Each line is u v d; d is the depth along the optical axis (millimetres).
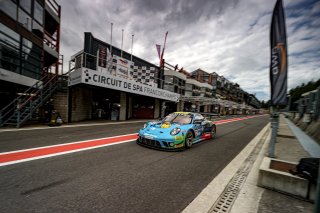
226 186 2543
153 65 18094
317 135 6207
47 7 12000
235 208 1966
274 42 3357
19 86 9477
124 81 11305
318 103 7879
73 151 3990
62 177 2594
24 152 3732
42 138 5219
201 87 32469
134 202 2014
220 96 43969
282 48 3271
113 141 5242
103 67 10906
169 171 3057
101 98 13953
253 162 3775
